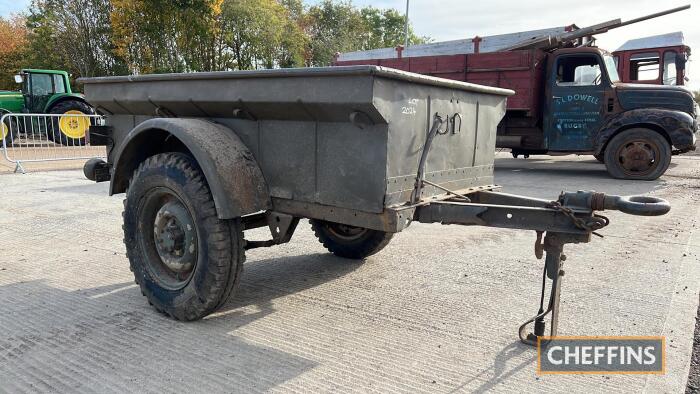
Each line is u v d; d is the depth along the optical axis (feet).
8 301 11.87
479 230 18.90
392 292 12.43
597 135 32.86
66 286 12.91
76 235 18.17
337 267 14.39
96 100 12.76
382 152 8.82
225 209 9.53
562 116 33.81
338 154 9.33
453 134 10.69
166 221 10.73
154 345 9.61
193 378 8.41
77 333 10.14
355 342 9.75
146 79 11.39
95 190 28.14
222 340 9.83
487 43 43.24
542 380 8.39
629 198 8.03
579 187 28.71
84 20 91.45
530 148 35.78
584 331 10.19
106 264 14.75
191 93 10.73
